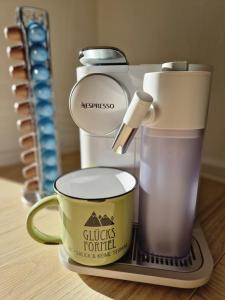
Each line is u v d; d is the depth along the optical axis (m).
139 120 0.22
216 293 0.24
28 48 0.37
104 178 0.30
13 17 0.53
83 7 0.61
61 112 0.64
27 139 0.42
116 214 0.24
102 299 0.23
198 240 0.30
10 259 0.28
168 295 0.23
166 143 0.24
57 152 0.43
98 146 0.31
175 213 0.25
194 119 0.23
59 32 0.59
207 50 0.45
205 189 0.45
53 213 0.37
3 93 0.55
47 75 0.39
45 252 0.29
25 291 0.24
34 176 0.43
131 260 0.26
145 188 0.26
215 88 0.46
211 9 0.43
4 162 0.58
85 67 0.28
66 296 0.23
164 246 0.26
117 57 0.27
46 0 0.56
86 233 0.24
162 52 0.51
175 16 0.48
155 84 0.22
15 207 0.39
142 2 0.52
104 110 0.28
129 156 0.30
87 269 0.25
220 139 0.48
